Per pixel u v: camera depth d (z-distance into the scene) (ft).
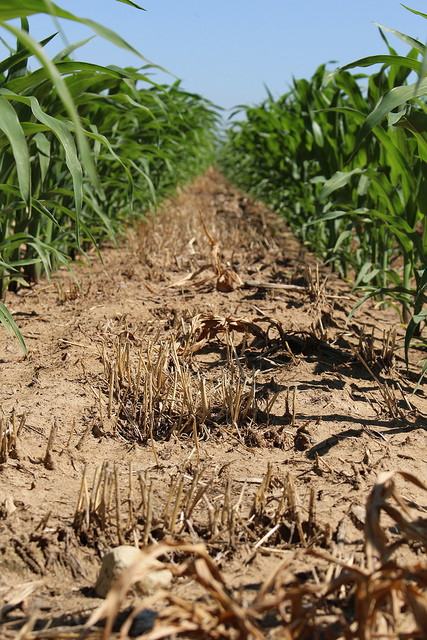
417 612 2.82
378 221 9.03
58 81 2.66
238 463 5.77
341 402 7.07
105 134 12.39
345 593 3.90
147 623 3.65
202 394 6.45
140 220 20.01
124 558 4.01
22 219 10.46
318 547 4.50
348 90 11.11
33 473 5.39
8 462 5.51
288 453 6.01
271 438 6.27
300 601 3.18
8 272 10.77
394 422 6.66
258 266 14.96
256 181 27.14
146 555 2.84
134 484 5.32
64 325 9.52
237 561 4.36
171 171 19.38
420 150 7.29
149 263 14.67
